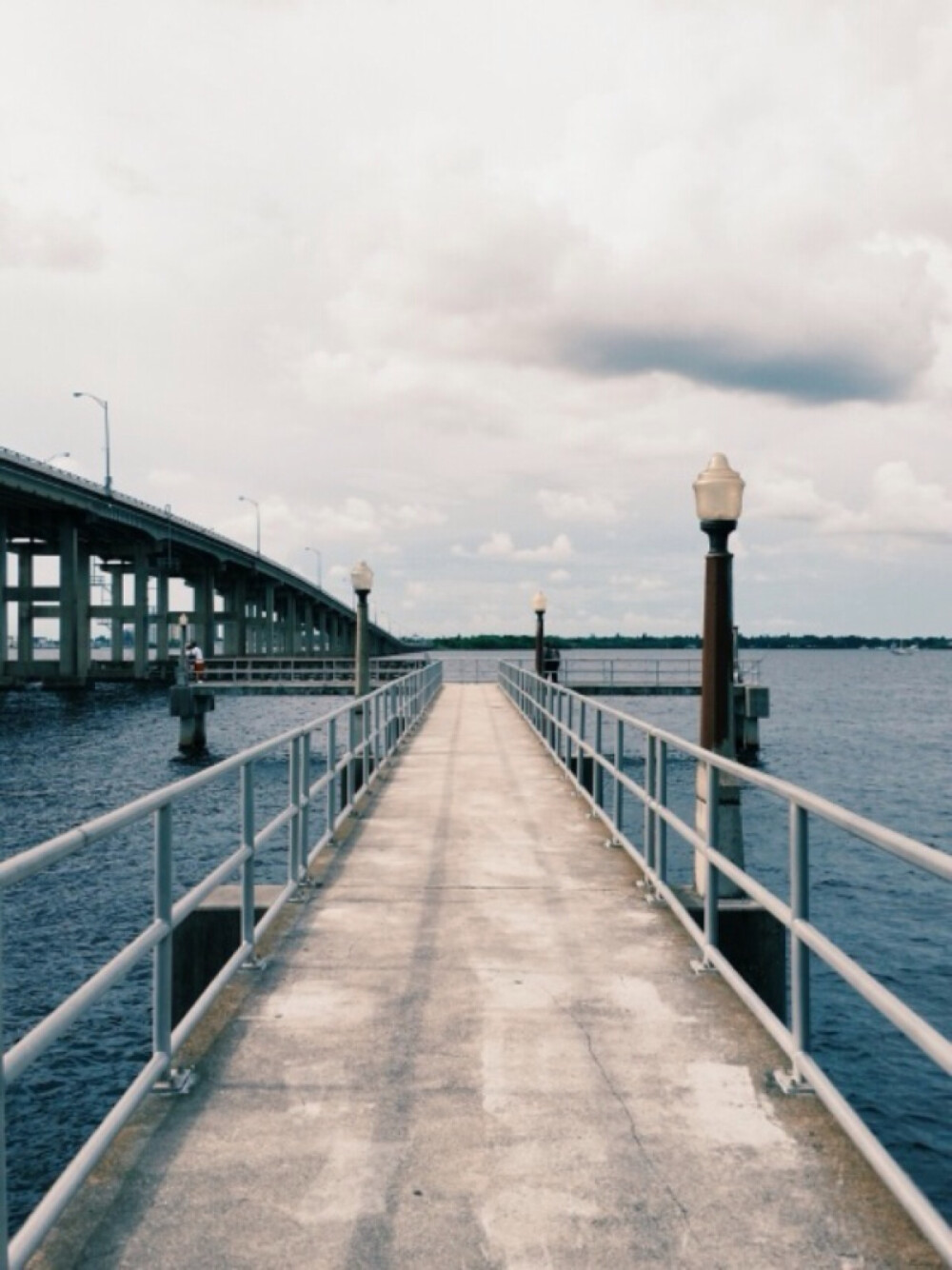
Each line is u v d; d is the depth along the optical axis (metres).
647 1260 3.45
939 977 15.98
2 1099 3.06
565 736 16.39
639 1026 5.59
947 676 178.50
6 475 72.19
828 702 93.19
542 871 9.46
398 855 10.19
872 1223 3.66
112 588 125.56
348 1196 3.85
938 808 33.53
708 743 8.98
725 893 8.86
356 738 14.41
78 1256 3.48
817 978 15.93
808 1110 4.57
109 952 17.14
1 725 61.53
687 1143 4.25
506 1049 5.27
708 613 9.12
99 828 3.79
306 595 158.25
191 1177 3.98
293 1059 5.14
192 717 48.94
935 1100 11.84
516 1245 3.53
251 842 6.66
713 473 9.03
